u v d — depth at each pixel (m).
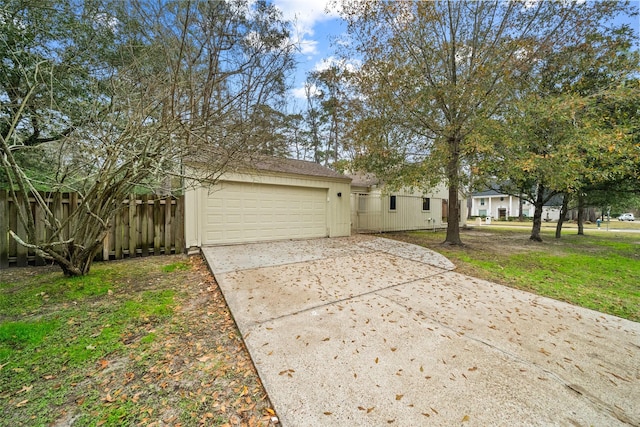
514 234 13.94
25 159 5.30
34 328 2.85
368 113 8.10
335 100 9.23
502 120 6.99
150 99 3.84
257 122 5.22
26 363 2.33
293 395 2.03
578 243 10.53
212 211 7.52
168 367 2.36
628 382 2.26
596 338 3.01
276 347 2.66
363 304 3.79
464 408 1.93
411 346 2.73
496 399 2.02
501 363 2.48
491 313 3.61
